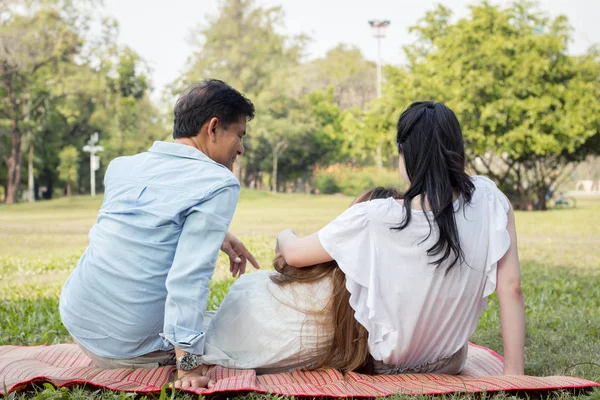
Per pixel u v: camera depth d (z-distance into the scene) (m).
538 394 2.45
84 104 44.41
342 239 2.54
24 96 38.81
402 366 2.72
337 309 2.63
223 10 43.44
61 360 3.05
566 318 4.51
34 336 3.95
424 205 2.51
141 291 2.50
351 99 49.91
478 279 2.57
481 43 22.38
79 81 39.12
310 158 47.34
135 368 2.66
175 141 2.73
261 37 43.84
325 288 2.67
